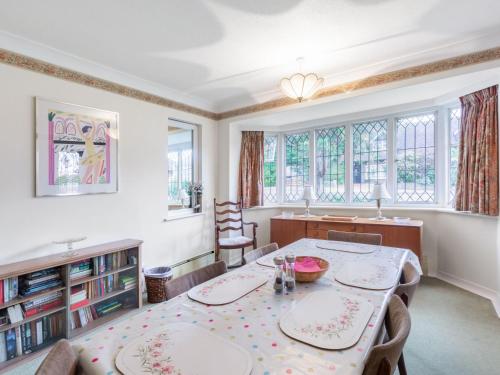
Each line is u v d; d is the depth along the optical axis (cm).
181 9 185
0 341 186
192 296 133
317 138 422
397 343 86
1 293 185
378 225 315
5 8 180
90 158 260
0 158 207
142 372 80
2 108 208
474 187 274
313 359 85
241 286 145
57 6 179
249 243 366
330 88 312
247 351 89
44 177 229
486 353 187
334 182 409
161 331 102
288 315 113
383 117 367
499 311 238
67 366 84
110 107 278
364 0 179
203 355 87
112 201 279
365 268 169
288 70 285
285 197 450
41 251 227
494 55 227
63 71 242
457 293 282
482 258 277
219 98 377
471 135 279
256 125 427
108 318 246
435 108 330
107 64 265
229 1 178
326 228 348
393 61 265
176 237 350
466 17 199
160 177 328
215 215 386
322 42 230
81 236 252
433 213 329
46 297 209
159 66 272
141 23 200
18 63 215
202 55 250
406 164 356
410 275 159
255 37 222
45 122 230
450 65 245
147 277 282
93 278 234
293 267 141
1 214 207
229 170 408
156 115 324
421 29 213
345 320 108
